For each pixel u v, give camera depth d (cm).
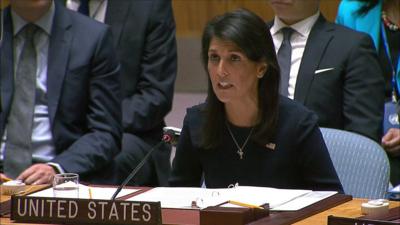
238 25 1041
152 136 1734
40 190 1133
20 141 1508
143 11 1753
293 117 1110
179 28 2286
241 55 1045
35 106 1509
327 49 1523
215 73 1056
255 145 1109
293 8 1516
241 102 1084
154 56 1748
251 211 909
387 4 1272
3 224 938
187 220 921
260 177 1111
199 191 1073
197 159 1151
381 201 973
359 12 1667
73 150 1470
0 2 2272
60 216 925
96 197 1048
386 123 1596
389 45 1653
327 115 1514
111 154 1509
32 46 1517
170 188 1104
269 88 1088
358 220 848
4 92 1516
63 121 1501
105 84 1523
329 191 1071
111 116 1527
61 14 1528
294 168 1116
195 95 2281
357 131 1492
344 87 1522
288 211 955
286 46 1543
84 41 1519
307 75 1516
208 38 1058
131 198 1042
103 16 1772
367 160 1179
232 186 1104
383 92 1533
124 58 1747
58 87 1498
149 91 1733
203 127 1120
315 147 1105
